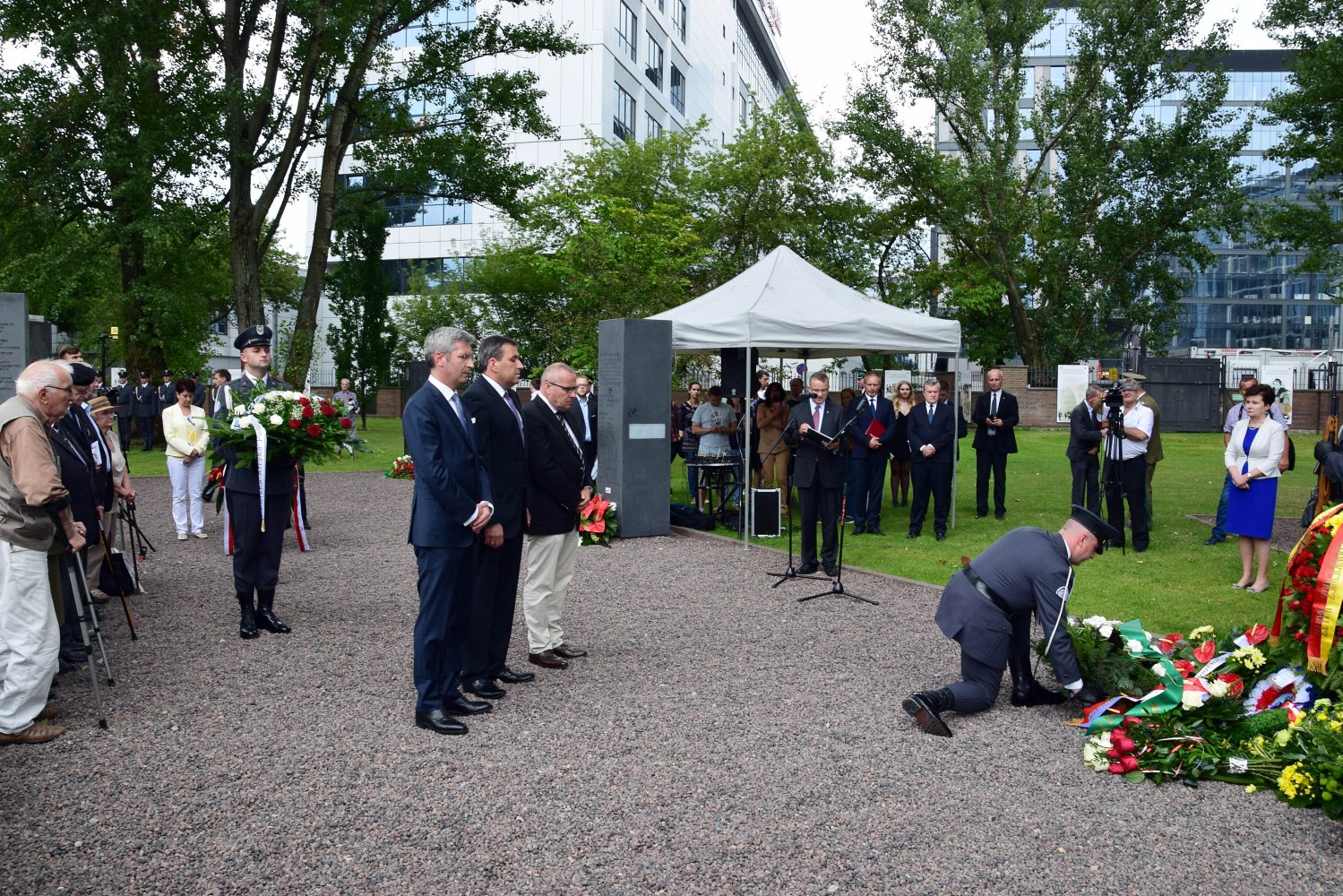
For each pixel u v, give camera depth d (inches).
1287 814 163.0
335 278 1403.8
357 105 898.7
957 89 1253.1
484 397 224.1
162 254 980.6
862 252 1294.3
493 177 944.3
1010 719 207.5
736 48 2967.5
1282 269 2758.4
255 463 268.8
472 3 940.0
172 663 244.5
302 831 152.2
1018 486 665.0
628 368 458.3
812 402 357.1
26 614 189.8
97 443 297.6
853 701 217.9
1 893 133.0
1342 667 187.6
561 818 157.6
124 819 156.2
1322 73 818.8
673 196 1199.6
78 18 759.7
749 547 433.7
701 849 147.6
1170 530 473.1
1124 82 1288.1
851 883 137.9
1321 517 200.1
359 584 345.7
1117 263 1373.0
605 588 342.3
